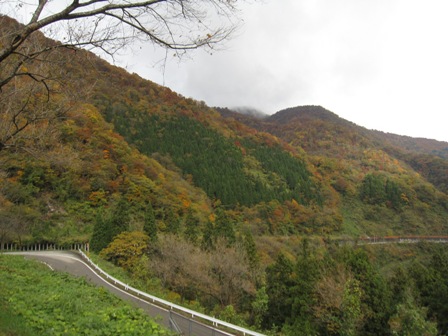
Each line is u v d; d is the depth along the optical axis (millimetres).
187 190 64812
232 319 18219
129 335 7125
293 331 19297
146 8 4781
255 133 130500
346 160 138625
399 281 20938
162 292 22891
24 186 44219
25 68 5664
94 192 48406
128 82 107938
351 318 16891
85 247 38625
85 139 50875
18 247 39375
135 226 37281
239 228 57500
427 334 15430
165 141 90188
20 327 5598
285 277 23594
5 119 6566
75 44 4938
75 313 8258
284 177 96750
